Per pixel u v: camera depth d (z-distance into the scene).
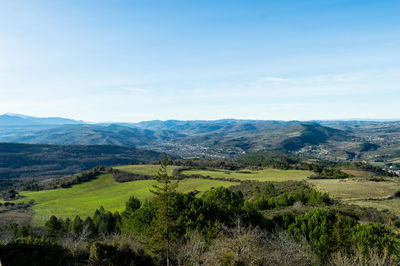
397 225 26.45
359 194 48.31
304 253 12.04
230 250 11.45
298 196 45.44
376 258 11.59
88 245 18.44
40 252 16.11
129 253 16.52
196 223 23.45
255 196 57.75
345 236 17.83
